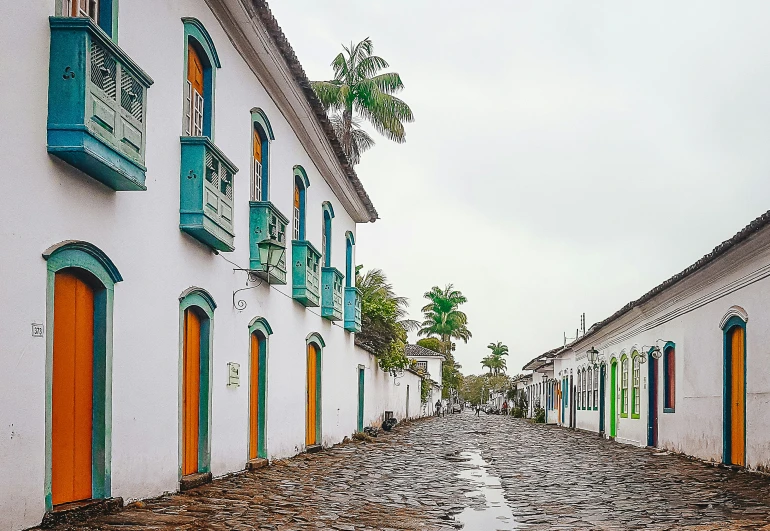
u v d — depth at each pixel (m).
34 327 6.30
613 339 27.47
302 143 16.42
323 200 19.03
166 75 9.10
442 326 80.94
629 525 8.52
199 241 10.26
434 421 48.72
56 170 6.59
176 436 9.49
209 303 10.67
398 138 32.38
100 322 7.57
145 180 8.40
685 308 18.02
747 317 14.07
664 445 20.00
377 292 32.69
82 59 6.43
